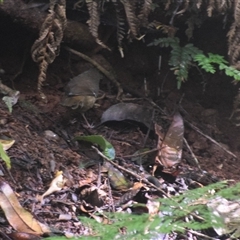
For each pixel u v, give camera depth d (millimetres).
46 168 1380
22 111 1638
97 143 1521
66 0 1942
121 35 1879
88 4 1774
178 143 1604
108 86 1965
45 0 1899
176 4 1906
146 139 1678
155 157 1545
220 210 1128
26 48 1923
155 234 868
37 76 1906
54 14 1709
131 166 1522
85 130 1678
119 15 1914
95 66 1969
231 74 1659
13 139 1430
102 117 1736
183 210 985
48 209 1236
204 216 1007
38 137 1519
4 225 1129
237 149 1886
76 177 1394
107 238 868
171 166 1538
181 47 1919
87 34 1951
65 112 1718
